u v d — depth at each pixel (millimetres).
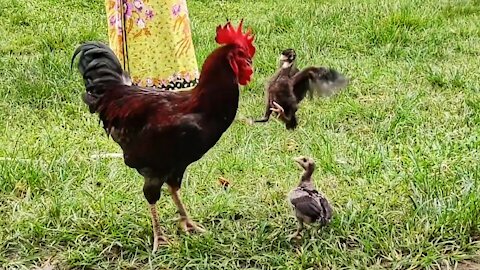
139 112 2396
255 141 3141
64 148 3086
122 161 2977
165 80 3004
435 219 2566
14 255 2510
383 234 2521
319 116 3344
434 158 2918
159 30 2969
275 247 2504
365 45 4152
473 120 3258
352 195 2729
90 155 3043
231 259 2449
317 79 2857
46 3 5105
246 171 2912
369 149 3043
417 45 4113
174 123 2348
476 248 2477
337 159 2953
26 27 4613
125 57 2975
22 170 2854
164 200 2719
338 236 2523
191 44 3047
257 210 2674
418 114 3332
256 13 5016
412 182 2740
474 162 2885
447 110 3398
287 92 2938
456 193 2686
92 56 2504
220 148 3082
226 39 2385
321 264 2436
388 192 2746
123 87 2473
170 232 2576
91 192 2766
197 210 2672
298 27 4387
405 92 3576
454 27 4383
